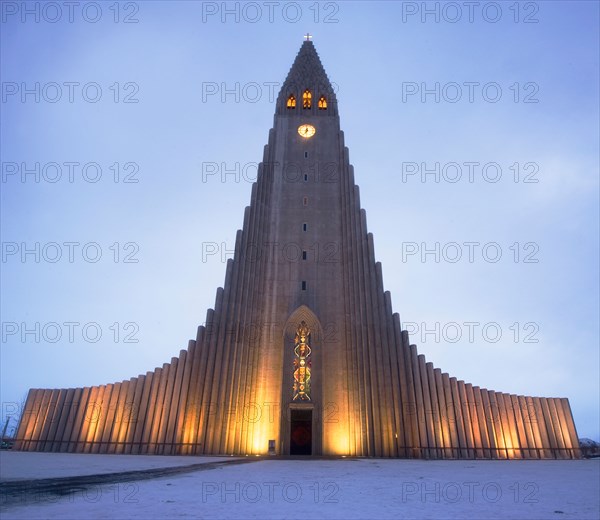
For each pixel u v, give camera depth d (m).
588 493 12.70
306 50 58.50
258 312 40.88
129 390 38.72
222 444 35.19
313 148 49.25
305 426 39.47
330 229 45.16
